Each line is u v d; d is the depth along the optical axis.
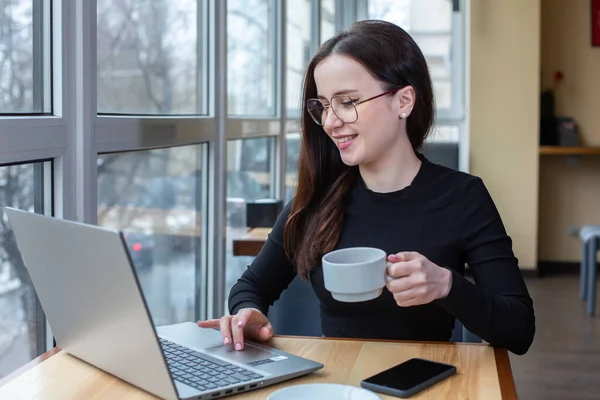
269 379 1.18
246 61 3.32
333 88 1.52
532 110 6.00
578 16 6.29
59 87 1.51
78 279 1.10
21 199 1.48
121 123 1.79
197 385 1.14
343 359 1.33
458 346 1.42
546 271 6.36
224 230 2.76
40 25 1.51
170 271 2.42
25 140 1.37
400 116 1.57
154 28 2.18
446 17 6.27
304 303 2.30
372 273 1.23
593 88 6.32
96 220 1.66
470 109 6.04
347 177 1.67
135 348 1.07
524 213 6.08
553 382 3.60
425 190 1.62
